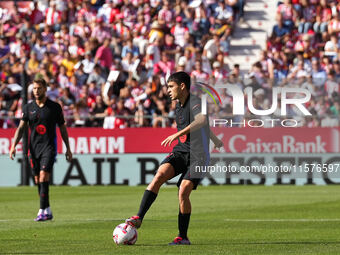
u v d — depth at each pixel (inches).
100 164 2140.7
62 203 1594.5
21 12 2997.0
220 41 2763.3
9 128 2148.1
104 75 2532.0
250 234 1029.8
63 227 1128.2
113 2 2920.8
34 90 1213.1
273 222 1206.9
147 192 881.5
